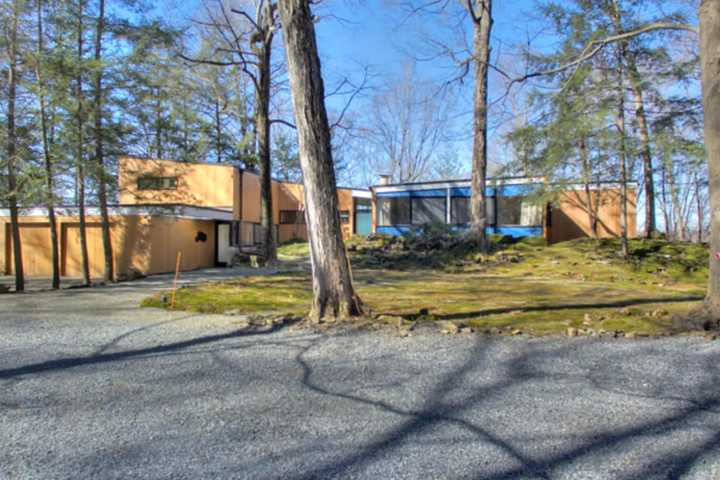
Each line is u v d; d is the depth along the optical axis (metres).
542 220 19.05
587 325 5.66
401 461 2.44
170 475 2.30
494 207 19.88
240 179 22.39
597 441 2.66
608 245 16.06
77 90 11.49
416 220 21.94
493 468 2.36
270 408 3.19
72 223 16.78
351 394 3.45
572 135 12.61
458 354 4.48
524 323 5.88
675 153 12.39
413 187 22.02
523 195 16.62
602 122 12.23
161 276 14.41
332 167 6.16
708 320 5.44
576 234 21.56
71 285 12.77
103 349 4.77
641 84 12.25
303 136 6.01
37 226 17.09
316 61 6.03
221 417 3.04
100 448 2.60
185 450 2.57
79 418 3.03
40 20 11.41
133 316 6.72
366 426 2.89
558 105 12.66
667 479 2.25
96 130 11.95
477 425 2.89
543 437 2.71
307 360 4.34
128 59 11.80
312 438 2.72
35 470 2.36
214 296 8.93
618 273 12.78
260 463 2.42
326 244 6.05
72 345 4.94
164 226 16.09
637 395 3.38
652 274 12.71
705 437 2.70
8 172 11.34
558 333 5.28
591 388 3.53
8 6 10.70
